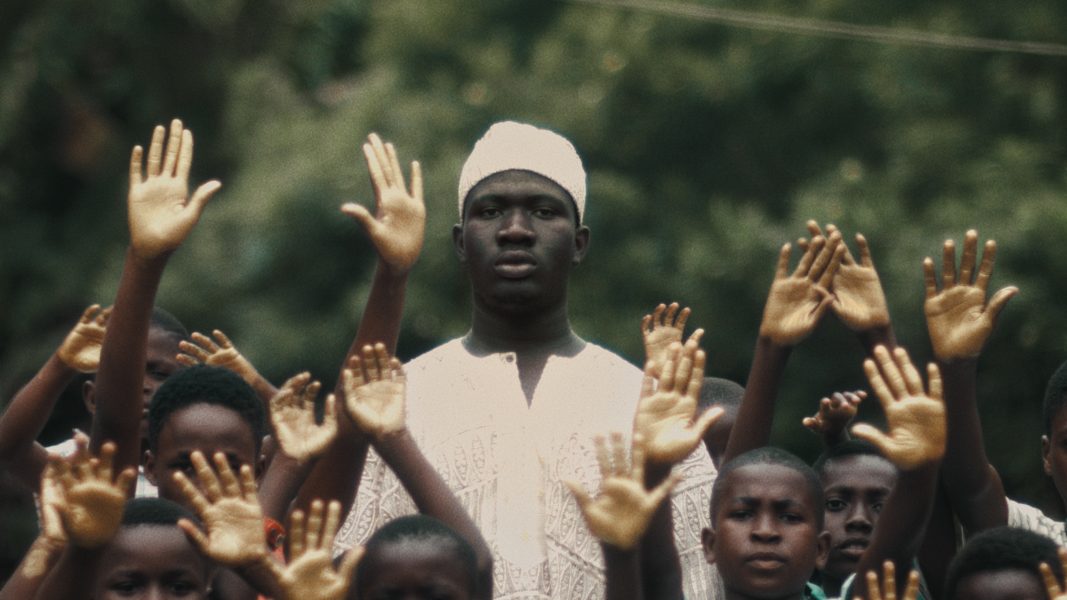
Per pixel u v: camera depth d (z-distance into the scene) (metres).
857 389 15.48
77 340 7.73
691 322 15.91
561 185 7.33
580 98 17.05
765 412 7.30
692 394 6.41
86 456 6.14
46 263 18.95
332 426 7.01
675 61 17.02
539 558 7.01
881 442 6.50
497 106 17.19
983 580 6.61
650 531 6.57
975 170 15.73
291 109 18.70
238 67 19.22
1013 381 14.87
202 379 7.32
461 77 17.80
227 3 19.08
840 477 8.05
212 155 19.08
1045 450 7.69
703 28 17.09
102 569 6.48
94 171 19.27
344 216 17.17
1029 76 16.22
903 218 15.58
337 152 17.33
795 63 16.66
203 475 5.98
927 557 7.40
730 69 16.81
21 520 13.41
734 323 15.91
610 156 17.06
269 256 17.34
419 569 6.27
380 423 6.67
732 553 7.19
